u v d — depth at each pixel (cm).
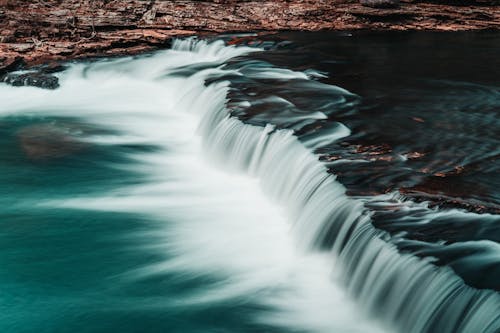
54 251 1118
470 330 717
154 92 2097
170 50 2472
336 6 2909
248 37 2467
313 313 912
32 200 1307
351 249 925
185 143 1650
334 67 1969
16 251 1117
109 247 1127
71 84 2169
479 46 2361
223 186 1346
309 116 1414
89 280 1034
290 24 2703
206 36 2500
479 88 1705
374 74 1867
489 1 3030
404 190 1007
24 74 2152
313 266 1002
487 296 720
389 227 888
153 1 2805
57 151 1551
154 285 1016
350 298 908
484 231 869
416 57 2141
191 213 1245
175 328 913
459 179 1056
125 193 1343
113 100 2033
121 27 2573
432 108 1497
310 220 1059
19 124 1802
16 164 1480
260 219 1194
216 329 906
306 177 1137
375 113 1447
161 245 1133
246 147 1361
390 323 827
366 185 1037
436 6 3002
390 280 832
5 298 990
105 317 941
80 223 1212
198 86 1864
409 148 1214
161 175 1441
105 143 1634
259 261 1061
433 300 770
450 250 821
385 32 2678
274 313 929
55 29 2480
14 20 2498
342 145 1224
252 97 1581
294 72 1880
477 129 1334
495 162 1137
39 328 924
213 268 1055
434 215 920
